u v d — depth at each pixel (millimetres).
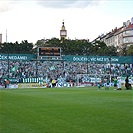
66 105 25703
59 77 85188
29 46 120750
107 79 77000
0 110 22031
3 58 79625
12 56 80125
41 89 62031
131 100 31219
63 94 42688
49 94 42812
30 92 49125
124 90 54312
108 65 89625
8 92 49156
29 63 88750
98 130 13922
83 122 16219
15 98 34500
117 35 172625
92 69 90375
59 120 16953
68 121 16578
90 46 126875
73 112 20578
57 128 14469
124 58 84812
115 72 87812
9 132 13484
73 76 84688
